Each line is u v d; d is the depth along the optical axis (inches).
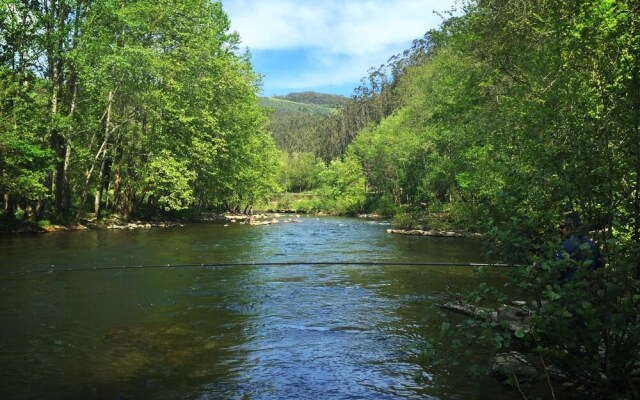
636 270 153.4
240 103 1653.5
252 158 1910.7
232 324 311.1
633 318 146.2
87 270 526.0
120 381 213.3
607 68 189.6
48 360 240.4
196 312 343.0
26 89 944.9
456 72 880.3
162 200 1295.5
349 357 246.7
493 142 495.8
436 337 279.7
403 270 539.8
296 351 256.7
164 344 268.4
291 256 665.6
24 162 900.6
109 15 1071.6
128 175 1323.8
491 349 250.4
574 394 180.4
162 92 1224.2
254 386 208.2
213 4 1509.6
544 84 384.5
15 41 972.6
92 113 1192.8
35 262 575.2
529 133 207.2
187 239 917.2
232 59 1567.4
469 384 206.2
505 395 192.2
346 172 2839.6
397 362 238.1
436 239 971.9
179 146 1339.8
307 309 352.5
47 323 310.2
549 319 151.6
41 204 1034.1
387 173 2313.0
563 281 155.0
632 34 190.2
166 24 1222.3
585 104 190.7
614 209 165.0
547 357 173.6
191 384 210.4
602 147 174.4
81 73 1032.2
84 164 1185.4
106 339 276.7
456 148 1131.3
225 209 2260.1
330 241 912.9
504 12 530.6
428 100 1488.7
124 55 1060.5
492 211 183.5
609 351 156.2
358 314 336.8
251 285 446.9
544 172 181.3
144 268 545.6
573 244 159.3
